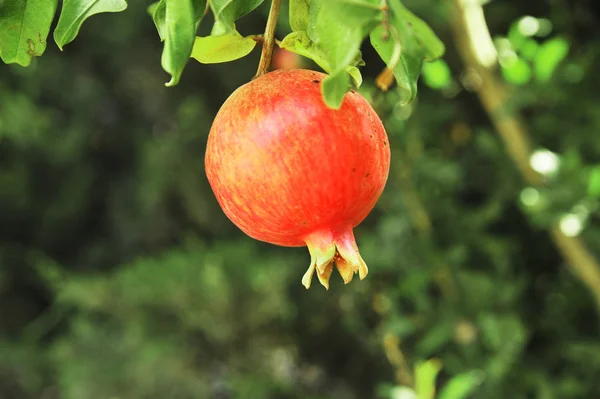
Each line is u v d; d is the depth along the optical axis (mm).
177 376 2393
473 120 1905
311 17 737
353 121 735
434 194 1646
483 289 1602
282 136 728
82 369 2557
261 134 730
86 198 3326
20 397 3107
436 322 1621
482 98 1567
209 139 755
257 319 2301
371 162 738
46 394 3127
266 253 2473
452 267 1618
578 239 1528
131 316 2449
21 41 781
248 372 2322
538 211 1487
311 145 728
